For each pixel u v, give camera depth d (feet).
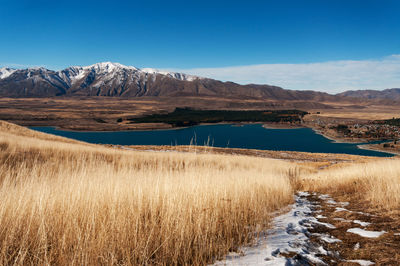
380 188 19.54
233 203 14.42
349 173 33.88
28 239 8.64
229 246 10.11
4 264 7.26
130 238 9.22
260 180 25.82
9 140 53.21
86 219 9.86
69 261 7.57
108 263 7.82
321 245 10.25
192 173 18.52
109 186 13.38
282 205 20.51
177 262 8.77
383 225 12.14
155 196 12.71
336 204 19.61
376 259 8.29
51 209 9.67
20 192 10.50
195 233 10.57
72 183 13.29
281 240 10.98
